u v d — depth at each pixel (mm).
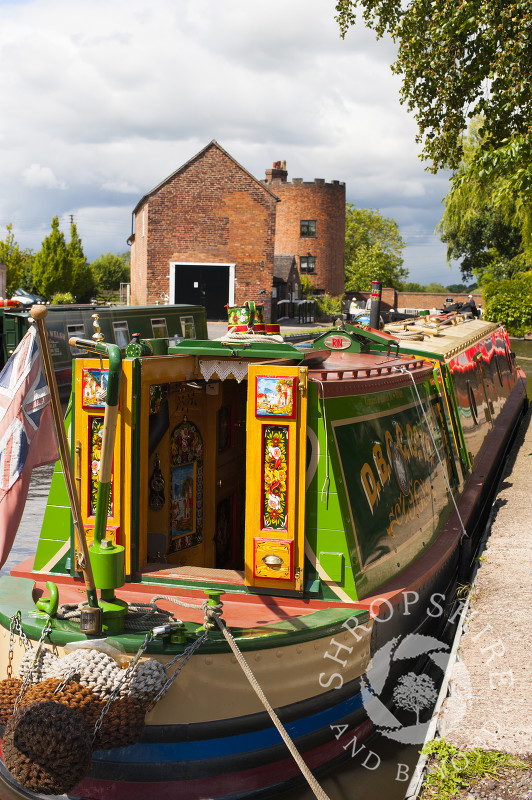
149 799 4699
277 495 5383
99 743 4422
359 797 5184
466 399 11781
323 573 5371
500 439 13523
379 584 5812
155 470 6293
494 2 11539
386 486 6324
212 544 7031
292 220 71000
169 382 5910
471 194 20000
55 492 5840
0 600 5289
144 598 5523
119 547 4789
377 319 11062
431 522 7605
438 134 13461
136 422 5605
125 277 114375
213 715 4691
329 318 63469
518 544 7863
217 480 7188
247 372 5875
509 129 12875
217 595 4746
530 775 4066
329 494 5352
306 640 4914
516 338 41219
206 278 46094
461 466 10211
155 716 4629
